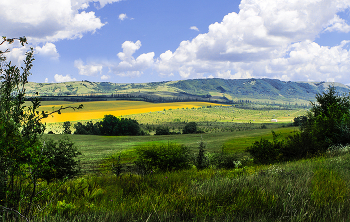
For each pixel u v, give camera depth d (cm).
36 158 310
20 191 314
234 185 454
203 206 349
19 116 306
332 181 443
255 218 300
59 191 495
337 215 293
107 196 473
